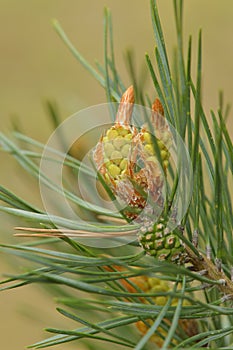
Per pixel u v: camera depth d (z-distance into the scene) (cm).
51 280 38
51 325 52
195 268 42
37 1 148
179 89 42
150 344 46
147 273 38
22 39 145
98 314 49
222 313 41
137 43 140
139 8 143
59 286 50
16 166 50
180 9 42
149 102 46
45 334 52
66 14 146
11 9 147
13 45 144
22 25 146
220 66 127
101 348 49
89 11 145
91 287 39
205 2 136
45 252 41
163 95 42
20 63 142
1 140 46
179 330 45
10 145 46
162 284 45
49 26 145
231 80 124
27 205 42
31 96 133
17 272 50
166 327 45
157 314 41
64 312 41
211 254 43
